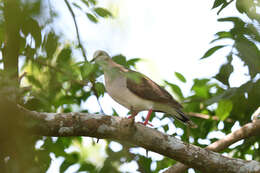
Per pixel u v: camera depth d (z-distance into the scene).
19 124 7.06
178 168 10.03
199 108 13.46
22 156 6.31
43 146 10.43
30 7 5.83
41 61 9.08
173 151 8.80
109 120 8.59
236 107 11.46
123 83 11.32
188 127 11.73
